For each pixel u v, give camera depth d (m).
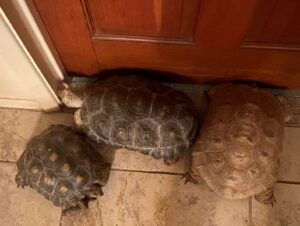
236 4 0.85
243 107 1.06
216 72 1.19
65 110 1.26
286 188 1.15
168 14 0.92
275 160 1.03
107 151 1.20
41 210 1.14
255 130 1.02
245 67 1.14
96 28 1.01
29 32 0.89
